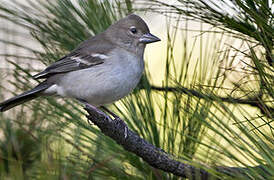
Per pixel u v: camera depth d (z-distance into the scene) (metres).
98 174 3.02
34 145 3.01
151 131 3.04
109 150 3.03
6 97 3.05
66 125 3.03
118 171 3.02
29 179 2.98
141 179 3.02
